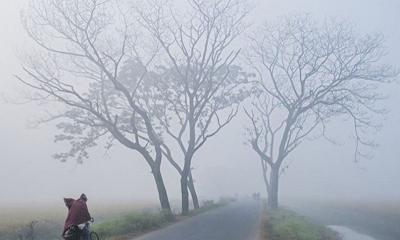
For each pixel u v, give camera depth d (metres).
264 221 35.50
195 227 29.50
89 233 16.78
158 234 25.22
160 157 39.41
